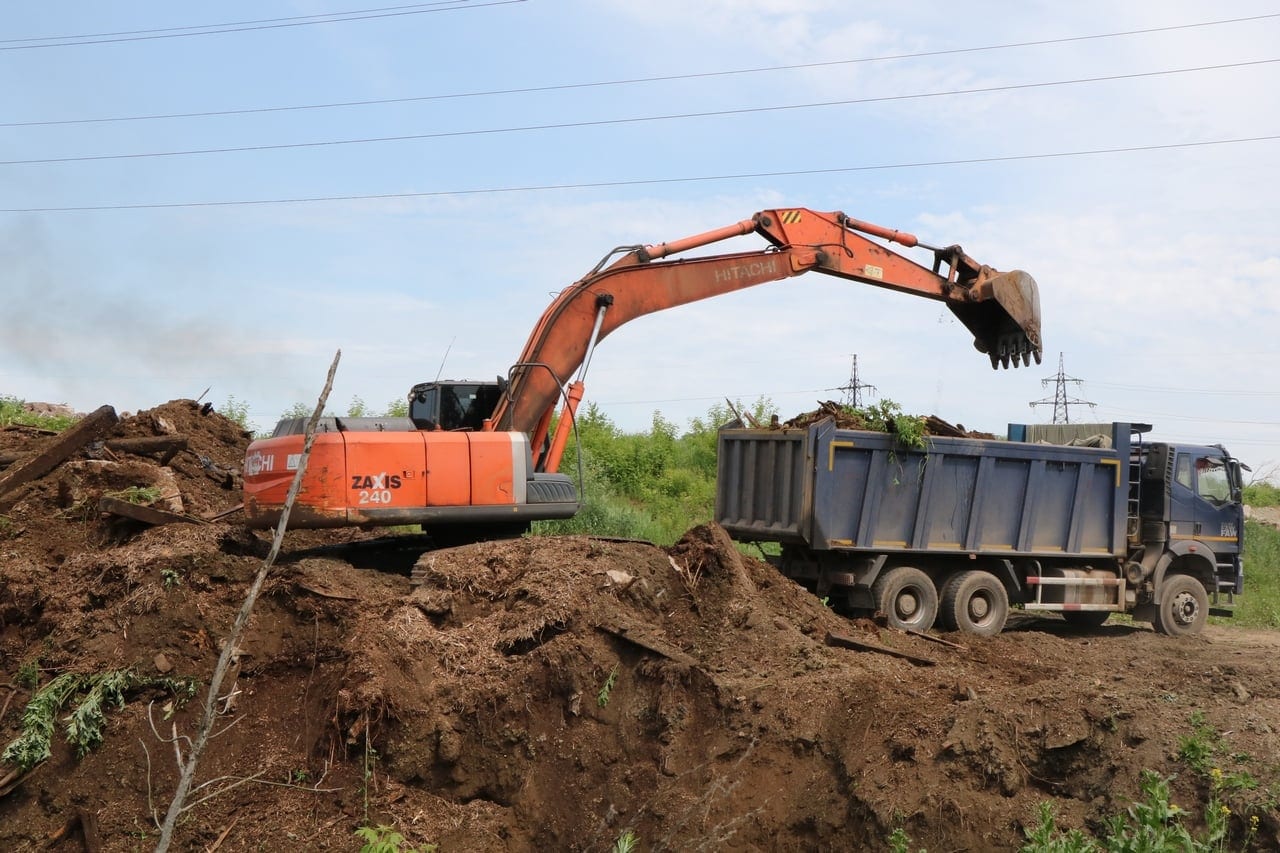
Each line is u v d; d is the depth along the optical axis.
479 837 7.68
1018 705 7.75
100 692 8.00
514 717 8.21
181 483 12.59
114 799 7.61
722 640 9.35
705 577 10.02
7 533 10.27
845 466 12.48
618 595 9.23
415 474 9.48
